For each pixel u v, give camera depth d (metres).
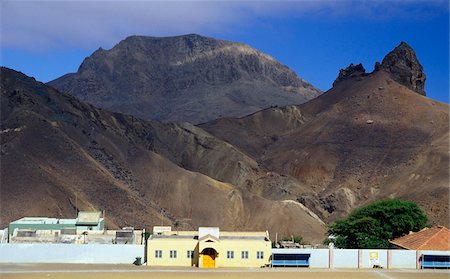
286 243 116.56
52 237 98.88
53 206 141.75
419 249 92.94
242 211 190.38
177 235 97.44
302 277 81.31
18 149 156.50
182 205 190.25
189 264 90.50
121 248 92.75
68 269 85.12
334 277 81.81
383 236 109.94
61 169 160.75
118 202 159.62
